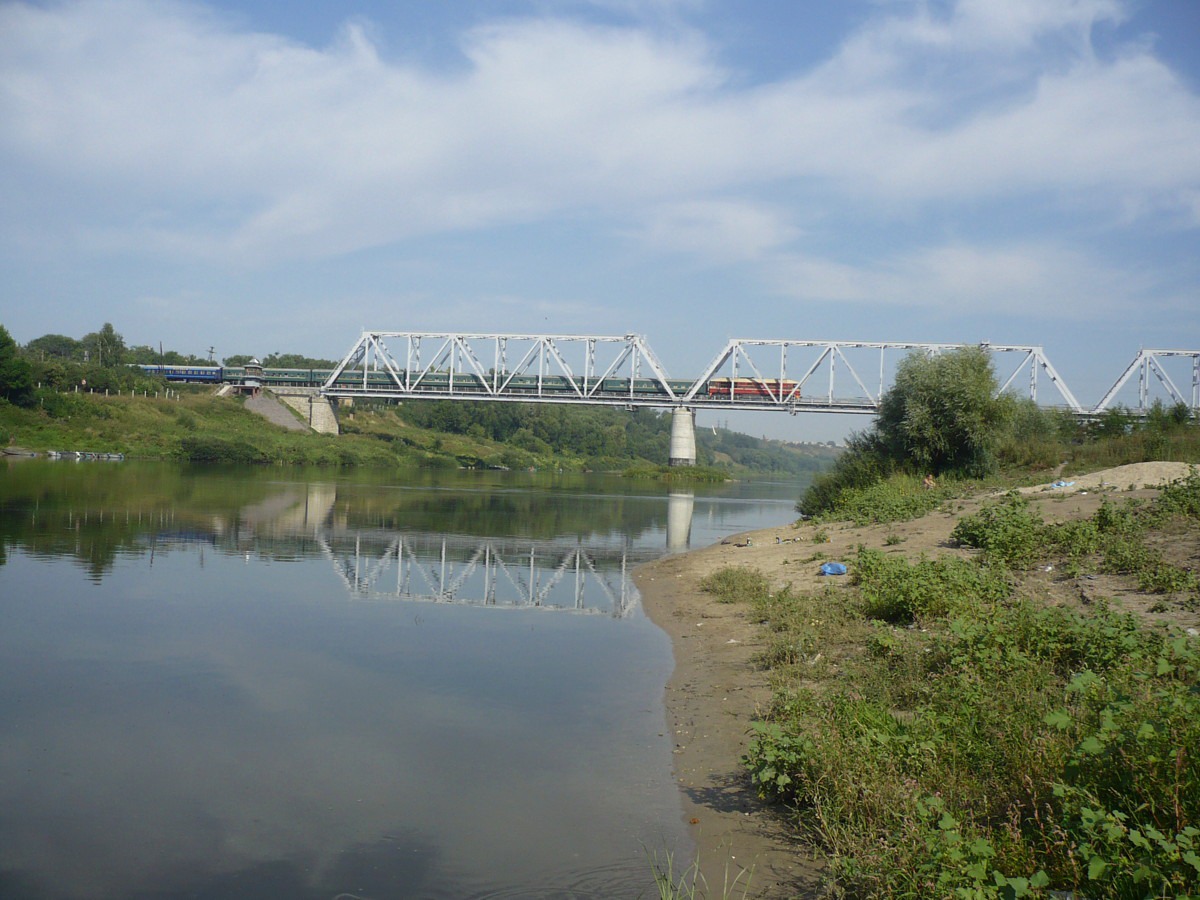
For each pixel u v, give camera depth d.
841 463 46.44
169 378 127.94
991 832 6.70
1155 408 54.16
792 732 9.05
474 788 9.27
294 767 9.87
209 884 7.27
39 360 112.50
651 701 12.42
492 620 18.48
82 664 13.88
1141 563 15.30
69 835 8.16
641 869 7.51
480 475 107.69
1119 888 5.69
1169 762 6.50
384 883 7.30
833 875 7.02
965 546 21.38
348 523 39.03
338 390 120.75
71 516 34.94
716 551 30.36
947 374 42.97
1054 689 9.53
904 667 11.47
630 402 111.69
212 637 15.96
